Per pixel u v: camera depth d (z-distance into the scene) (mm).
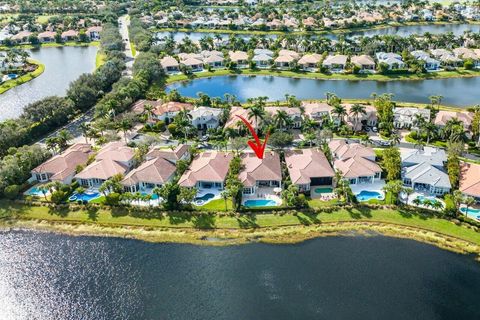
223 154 130625
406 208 106625
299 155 128625
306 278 88250
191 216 106188
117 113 165875
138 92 181250
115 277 89500
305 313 79938
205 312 80688
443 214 103750
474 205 108125
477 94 189750
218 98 173125
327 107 161625
